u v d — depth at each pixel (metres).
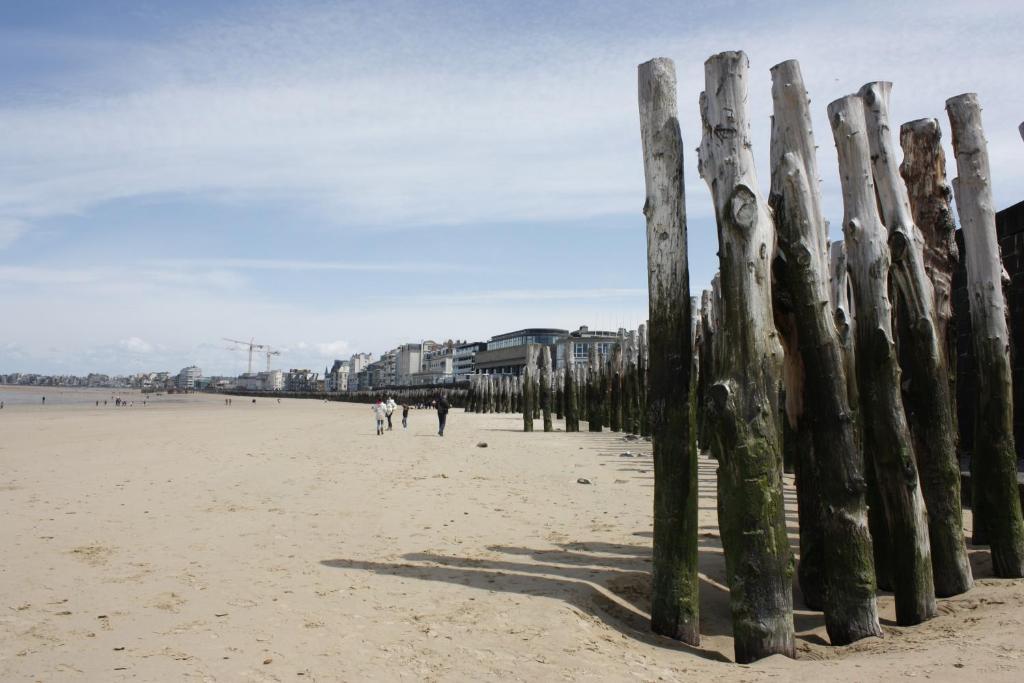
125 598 5.43
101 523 8.34
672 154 5.23
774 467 4.66
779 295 5.18
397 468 14.68
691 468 5.11
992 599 5.24
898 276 5.84
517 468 14.72
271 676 3.96
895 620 5.24
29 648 4.35
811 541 5.67
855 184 5.57
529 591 5.75
